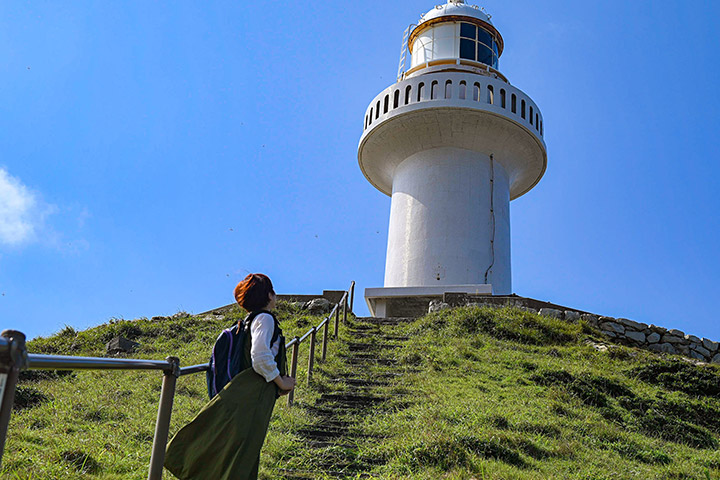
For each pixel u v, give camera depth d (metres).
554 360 12.67
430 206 22.38
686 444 8.77
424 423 7.46
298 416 7.95
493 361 12.18
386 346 13.70
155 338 14.70
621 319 16.52
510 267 22.88
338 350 12.94
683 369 12.19
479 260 21.59
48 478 4.79
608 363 13.09
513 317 15.62
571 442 7.55
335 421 8.01
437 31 25.25
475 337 14.15
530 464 6.56
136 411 7.56
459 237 21.73
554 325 15.51
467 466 6.12
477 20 25.22
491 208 22.45
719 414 10.22
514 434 7.34
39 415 7.14
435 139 22.84
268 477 5.67
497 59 26.09
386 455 6.50
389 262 23.16
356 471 6.12
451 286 19.88
